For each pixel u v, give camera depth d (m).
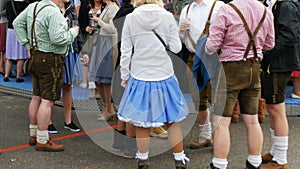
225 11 3.41
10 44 6.98
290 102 5.83
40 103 4.37
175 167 3.81
